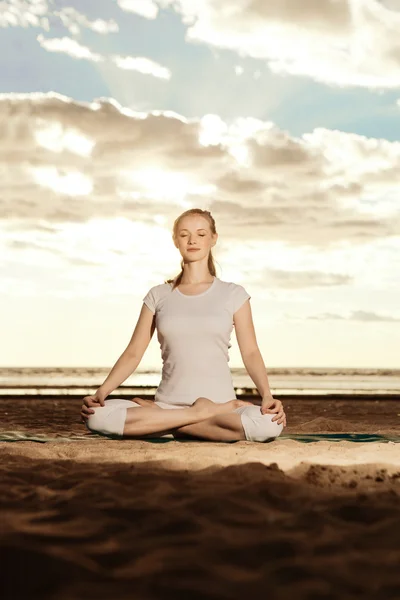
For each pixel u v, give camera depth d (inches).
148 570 63.2
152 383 1366.9
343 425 239.6
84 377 1496.1
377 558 67.2
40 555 66.2
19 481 106.6
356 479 110.7
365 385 1109.1
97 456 134.3
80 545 70.8
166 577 61.3
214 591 57.9
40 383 1061.1
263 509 86.7
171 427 167.8
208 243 185.9
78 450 140.9
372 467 118.8
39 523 79.6
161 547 70.1
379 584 60.1
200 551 68.7
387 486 105.7
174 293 183.2
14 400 507.8
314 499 93.4
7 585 59.2
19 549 67.8
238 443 159.3
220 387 176.1
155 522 80.0
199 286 183.6
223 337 178.5
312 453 140.1
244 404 170.6
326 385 1096.8
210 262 191.2
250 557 67.1
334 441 164.4
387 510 85.5
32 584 59.5
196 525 78.0
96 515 82.9
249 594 57.3
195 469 121.2
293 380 1419.8
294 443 157.6
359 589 58.8
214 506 87.2
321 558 66.9
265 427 165.0
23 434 207.6
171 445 151.3
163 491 97.6
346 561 66.0
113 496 94.0
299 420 314.5
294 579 61.0
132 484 103.8
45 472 115.0
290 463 126.0
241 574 62.2
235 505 87.9
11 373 1913.1
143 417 167.2
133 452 138.1
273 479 107.4
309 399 582.2
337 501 92.4
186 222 184.9
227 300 180.2
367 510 85.4
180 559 66.2
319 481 108.2
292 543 71.1
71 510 85.3
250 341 180.4
